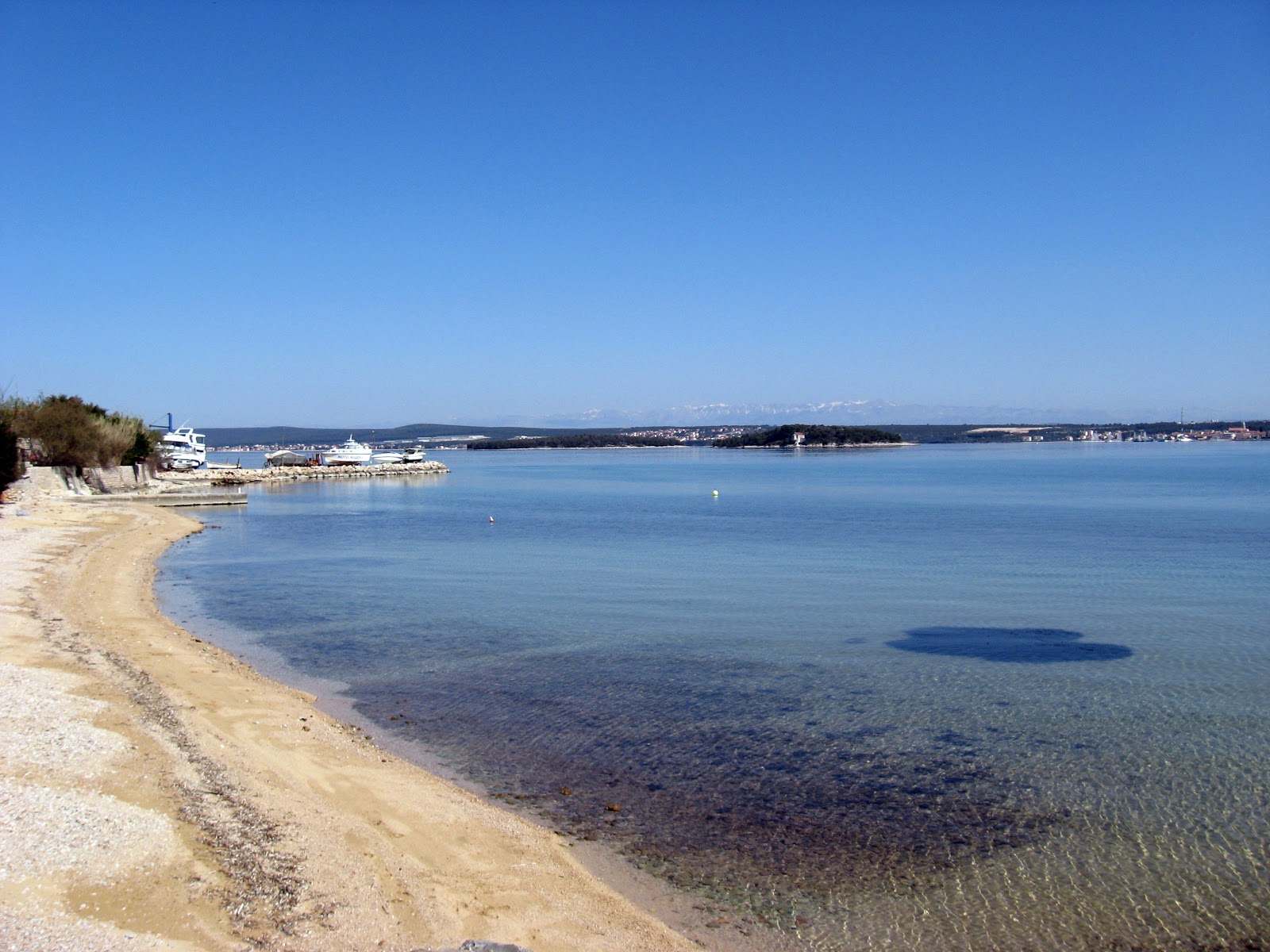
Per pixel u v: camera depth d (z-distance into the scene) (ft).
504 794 47.55
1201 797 47.65
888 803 46.93
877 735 58.13
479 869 37.45
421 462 650.43
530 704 65.21
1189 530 203.41
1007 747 55.57
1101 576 133.18
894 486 419.95
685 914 35.58
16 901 29.01
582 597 116.57
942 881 38.73
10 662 63.87
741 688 69.82
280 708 60.29
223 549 173.17
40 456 251.39
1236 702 65.46
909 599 113.50
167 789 40.88
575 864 39.14
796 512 273.54
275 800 41.83
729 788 48.91
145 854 33.76
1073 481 436.76
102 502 241.96
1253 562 147.84
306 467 528.63
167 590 120.16
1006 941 34.24
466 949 28.96
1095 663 77.87
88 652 70.64
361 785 46.03
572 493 390.42
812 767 52.16
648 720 61.31
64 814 36.29
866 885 38.37
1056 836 43.09
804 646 85.51
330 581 131.23
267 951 28.27
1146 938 34.63
